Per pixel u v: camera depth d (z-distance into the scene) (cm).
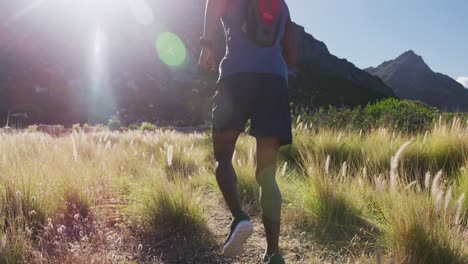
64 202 427
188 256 339
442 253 297
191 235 389
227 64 278
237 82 271
